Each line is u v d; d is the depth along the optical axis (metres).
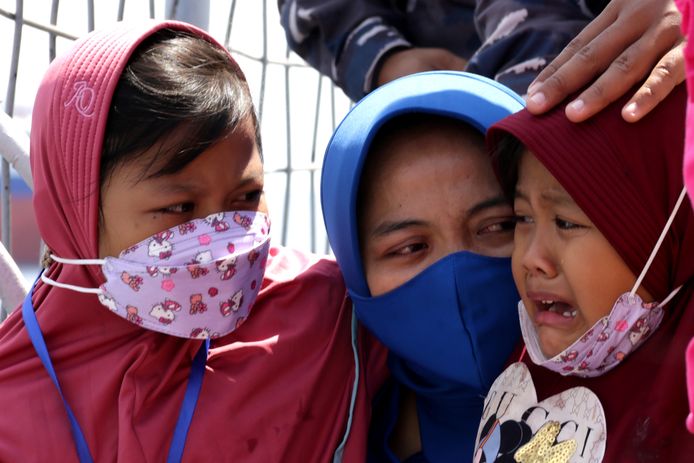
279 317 2.01
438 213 1.91
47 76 1.88
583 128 1.59
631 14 1.64
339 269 2.19
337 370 2.00
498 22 2.41
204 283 1.81
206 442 1.82
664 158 1.57
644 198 1.57
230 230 1.83
